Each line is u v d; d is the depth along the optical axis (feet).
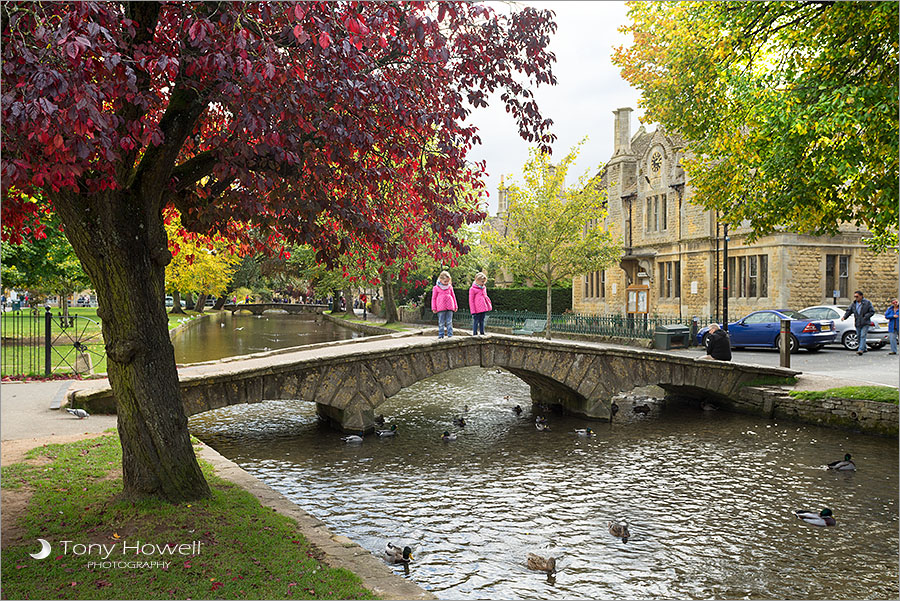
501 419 55.62
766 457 41.91
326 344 67.00
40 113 14.96
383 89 21.66
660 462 40.86
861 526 29.17
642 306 107.14
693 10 53.11
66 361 65.16
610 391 55.72
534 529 28.96
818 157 41.32
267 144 20.43
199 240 31.91
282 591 16.70
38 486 24.95
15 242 22.15
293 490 34.94
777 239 103.09
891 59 39.32
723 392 58.70
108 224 21.76
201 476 24.40
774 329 84.38
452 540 27.58
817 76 43.09
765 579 23.72
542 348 54.13
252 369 44.55
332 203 25.38
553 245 109.50
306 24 20.43
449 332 63.46
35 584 16.70
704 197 57.41
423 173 27.66
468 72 26.21
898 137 36.70
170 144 21.54
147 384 23.03
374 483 36.29
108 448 30.96
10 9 16.58
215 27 19.79
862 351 78.43
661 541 27.48
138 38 20.58
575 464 40.55
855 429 48.91
